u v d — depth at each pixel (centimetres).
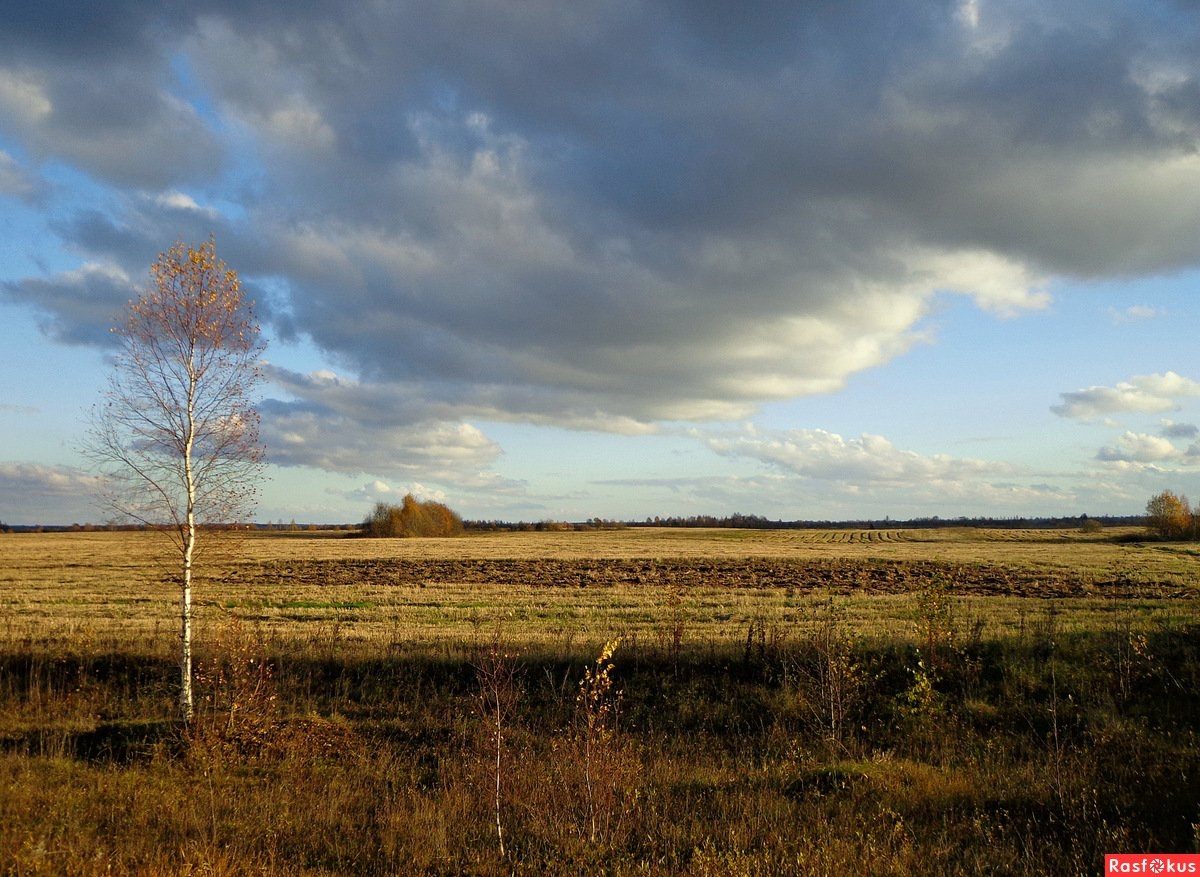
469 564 5459
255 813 938
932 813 902
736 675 1642
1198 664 1502
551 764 1083
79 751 1227
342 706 1514
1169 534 10306
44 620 2498
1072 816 851
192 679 1544
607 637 2089
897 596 3316
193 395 1415
